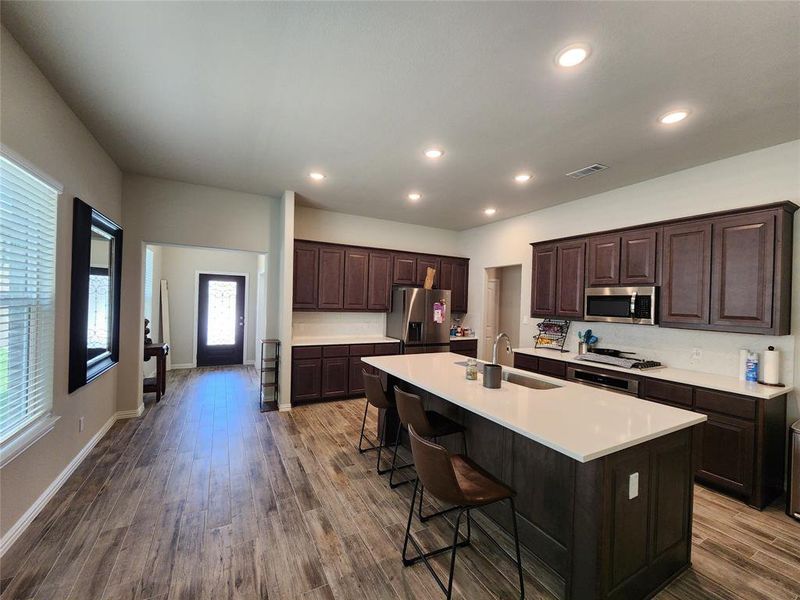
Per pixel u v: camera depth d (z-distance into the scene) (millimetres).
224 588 1708
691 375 3094
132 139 3047
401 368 3021
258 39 1832
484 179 3805
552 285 4348
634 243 3512
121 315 3957
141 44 1893
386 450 3312
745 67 1918
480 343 6109
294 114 2574
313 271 4961
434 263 6004
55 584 1694
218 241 4422
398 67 2025
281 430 3781
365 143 3021
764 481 2498
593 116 2492
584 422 1728
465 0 1540
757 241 2695
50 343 2322
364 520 2268
